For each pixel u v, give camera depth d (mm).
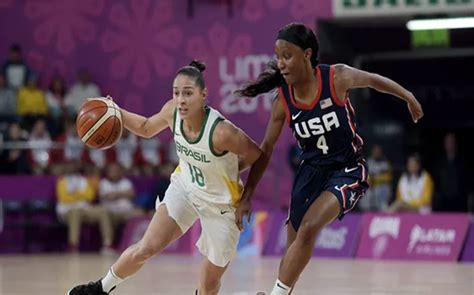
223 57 34094
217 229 11414
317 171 11539
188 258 27062
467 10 31234
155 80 34844
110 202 29906
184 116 10898
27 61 35625
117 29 35125
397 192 28500
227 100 33969
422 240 26047
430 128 39938
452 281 18469
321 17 33000
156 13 34812
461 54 38344
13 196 29734
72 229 29484
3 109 31406
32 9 35594
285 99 11406
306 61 11117
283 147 32031
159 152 31984
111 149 31328
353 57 37562
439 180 32406
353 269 22078
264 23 33750
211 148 11000
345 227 27406
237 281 18547
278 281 11008
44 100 31953
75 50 35375
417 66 39000
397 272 21062
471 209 31062
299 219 11695
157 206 11594
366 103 37031
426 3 31641
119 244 30344
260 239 28469
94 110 11516
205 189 11312
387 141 36406
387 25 35469
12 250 29781
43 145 30219
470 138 40031
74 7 35344
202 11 34375
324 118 11250
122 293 16047
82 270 22172
